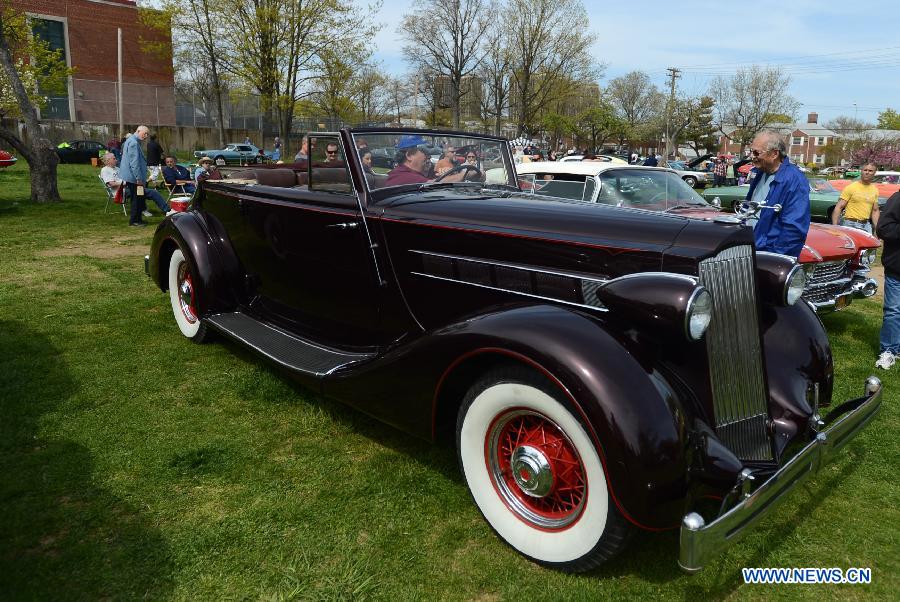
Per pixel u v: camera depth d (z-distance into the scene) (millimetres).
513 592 2320
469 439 2625
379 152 3580
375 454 3295
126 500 2811
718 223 2684
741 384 2693
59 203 12875
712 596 2342
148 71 36938
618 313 2473
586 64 39688
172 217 4801
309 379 3275
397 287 3436
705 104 71062
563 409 2258
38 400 3771
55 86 22578
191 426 3535
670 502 2131
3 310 5605
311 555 2496
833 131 94562
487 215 3098
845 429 2559
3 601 2174
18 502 2764
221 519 2697
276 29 24406
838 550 2623
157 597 2240
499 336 2385
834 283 5754
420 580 2381
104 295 6223
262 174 4500
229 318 4398
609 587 2354
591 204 3287
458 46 38594
